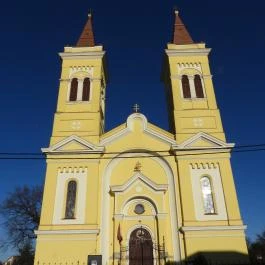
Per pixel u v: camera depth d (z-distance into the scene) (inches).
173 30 1612.9
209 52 1491.1
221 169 1214.3
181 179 1200.8
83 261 1079.6
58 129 1323.8
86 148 1262.3
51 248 1099.9
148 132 1311.5
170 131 1552.7
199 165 1227.2
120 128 1322.6
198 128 1309.1
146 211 1186.0
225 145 1244.5
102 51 1501.0
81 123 1334.9
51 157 1250.6
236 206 1144.8
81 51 1508.4
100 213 1174.3
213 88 1406.3
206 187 1196.5
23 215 2101.4
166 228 1149.1
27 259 2065.7
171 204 1192.8
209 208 1159.6
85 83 1441.9
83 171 1230.3
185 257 1087.0
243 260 1062.4
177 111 1346.0
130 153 1288.1
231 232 1106.1
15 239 2055.9
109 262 1106.7
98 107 1369.3
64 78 1445.6
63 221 1141.7
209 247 1086.4
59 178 1221.1
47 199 1177.4
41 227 1130.0
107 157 1272.1
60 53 1492.4
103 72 1606.8
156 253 1119.6
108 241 1140.5
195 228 1112.8
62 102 1385.3
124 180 1246.9
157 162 1272.1
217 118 1327.5
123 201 1187.9
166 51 1482.5
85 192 1191.6
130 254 1129.4
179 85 1414.9
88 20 1675.7
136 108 1375.5
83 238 1111.6
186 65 1466.5
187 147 1248.8
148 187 1207.6
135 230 1165.1
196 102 1370.6
